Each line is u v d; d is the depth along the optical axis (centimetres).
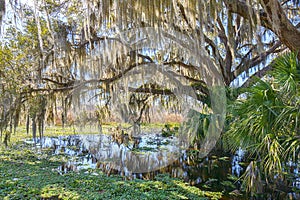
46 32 459
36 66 545
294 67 248
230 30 333
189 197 373
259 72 476
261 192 343
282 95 252
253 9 277
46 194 373
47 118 689
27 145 811
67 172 506
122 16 303
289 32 280
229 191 395
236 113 323
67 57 512
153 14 291
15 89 571
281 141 246
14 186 404
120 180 460
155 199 364
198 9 274
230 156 587
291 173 332
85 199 358
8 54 519
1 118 570
